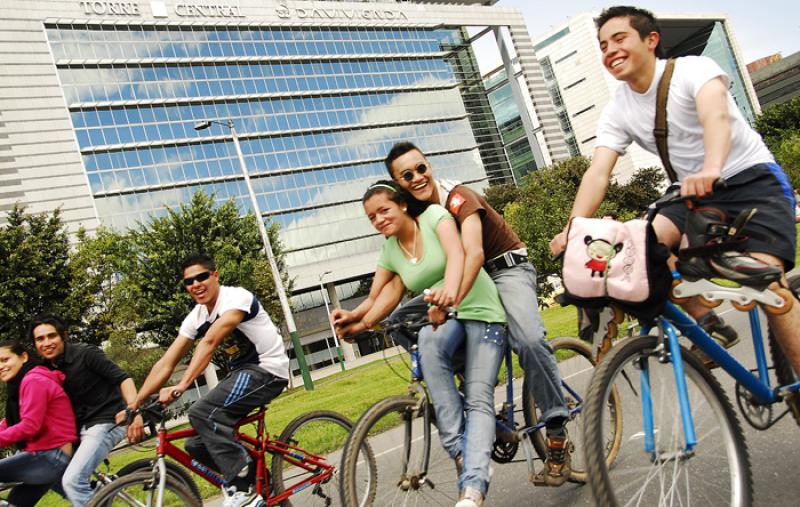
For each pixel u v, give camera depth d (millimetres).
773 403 2979
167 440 4152
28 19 57188
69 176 55812
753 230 2703
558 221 31984
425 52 79375
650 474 2367
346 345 62625
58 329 4898
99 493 3814
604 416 2334
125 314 26078
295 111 67938
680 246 2889
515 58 95438
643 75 2959
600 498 2238
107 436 4805
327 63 71688
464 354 3541
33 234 24453
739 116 2824
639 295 2361
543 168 64375
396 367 20562
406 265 3627
